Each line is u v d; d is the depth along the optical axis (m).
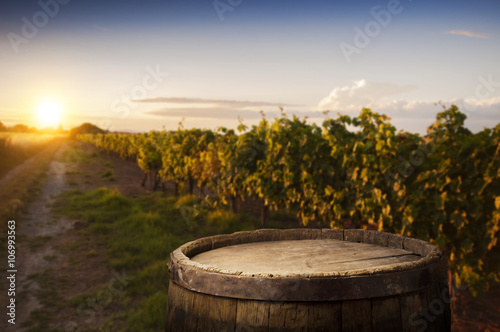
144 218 8.56
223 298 1.40
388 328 1.34
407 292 1.37
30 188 13.88
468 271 3.97
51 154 35.47
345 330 1.30
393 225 4.64
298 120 6.61
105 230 8.16
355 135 5.60
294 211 6.72
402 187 4.47
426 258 1.51
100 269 5.98
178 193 12.68
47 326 4.23
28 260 6.44
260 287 1.33
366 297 1.31
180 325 1.53
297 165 6.46
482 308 4.16
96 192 12.36
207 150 11.06
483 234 3.89
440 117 4.26
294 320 1.30
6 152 23.72
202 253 2.02
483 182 3.82
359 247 2.10
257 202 11.59
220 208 9.16
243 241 2.29
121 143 26.12
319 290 1.30
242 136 8.02
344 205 5.48
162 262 5.69
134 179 18.72
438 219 4.15
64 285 5.39
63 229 8.41
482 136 3.85
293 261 1.79
